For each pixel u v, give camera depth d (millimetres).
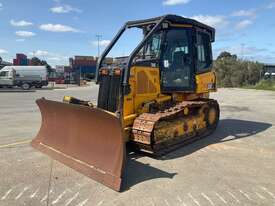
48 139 6664
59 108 6223
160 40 7043
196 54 7773
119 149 4965
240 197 4492
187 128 7484
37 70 35531
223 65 45781
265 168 5770
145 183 4961
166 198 4434
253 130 9344
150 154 6488
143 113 6582
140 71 6582
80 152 5688
